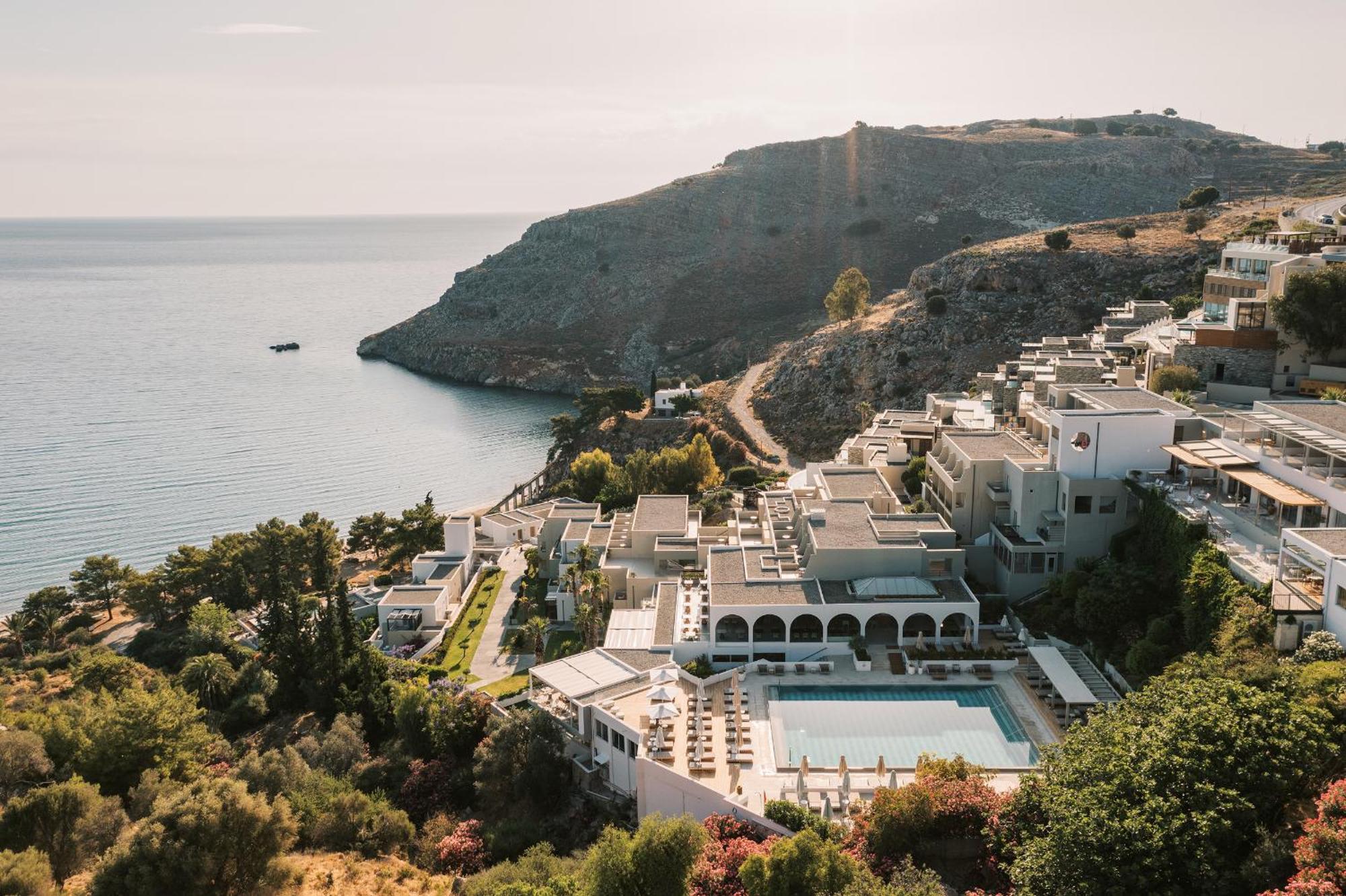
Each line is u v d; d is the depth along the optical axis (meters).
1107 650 65.88
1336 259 95.81
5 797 62.72
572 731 68.69
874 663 70.19
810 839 41.72
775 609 71.38
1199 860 35.38
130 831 55.25
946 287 189.75
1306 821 34.25
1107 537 74.94
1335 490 59.91
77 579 119.44
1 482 170.00
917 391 172.12
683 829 43.56
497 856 58.75
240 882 48.53
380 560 135.00
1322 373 90.38
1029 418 94.19
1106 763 40.81
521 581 110.81
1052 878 37.12
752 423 187.00
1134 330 137.88
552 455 194.00
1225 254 120.94
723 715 63.84
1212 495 71.25
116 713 68.94
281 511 159.25
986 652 69.50
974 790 46.56
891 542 76.25
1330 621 52.22
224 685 89.56
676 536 94.94
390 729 81.00
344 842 60.84
